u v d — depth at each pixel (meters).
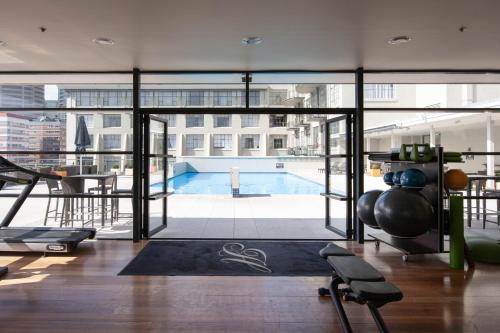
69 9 2.97
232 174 9.64
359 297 1.94
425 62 4.56
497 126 14.02
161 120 5.46
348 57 4.35
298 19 3.20
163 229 5.41
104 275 3.35
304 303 2.75
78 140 6.66
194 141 25.42
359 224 4.70
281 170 20.73
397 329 2.34
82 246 4.44
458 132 15.32
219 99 5.81
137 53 4.18
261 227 5.62
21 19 3.18
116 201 6.21
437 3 2.88
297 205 8.06
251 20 3.23
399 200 3.63
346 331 2.17
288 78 5.26
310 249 4.32
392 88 11.30
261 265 3.68
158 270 3.50
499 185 8.90
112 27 3.38
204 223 5.94
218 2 2.86
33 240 3.97
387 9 3.00
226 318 2.49
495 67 4.82
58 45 3.88
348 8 2.98
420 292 2.97
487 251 3.79
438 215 3.68
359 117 4.80
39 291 2.95
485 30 3.48
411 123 12.90
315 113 4.90
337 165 6.56
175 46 3.92
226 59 4.42
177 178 17.84
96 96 5.88
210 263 3.74
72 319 2.45
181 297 2.85
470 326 2.38
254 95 6.38
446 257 4.02
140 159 4.84
